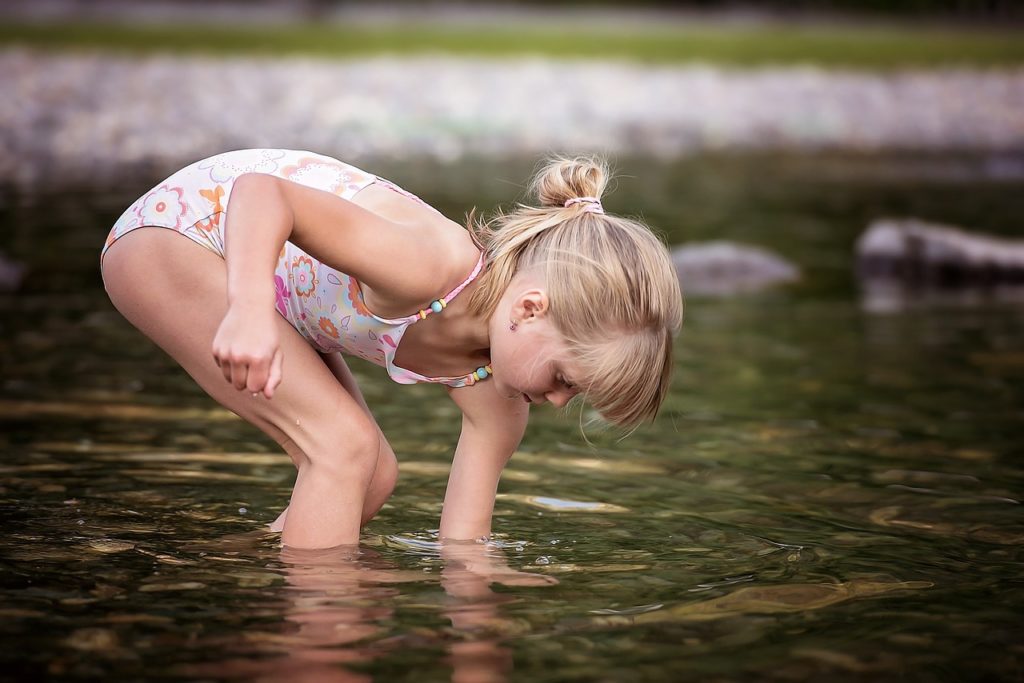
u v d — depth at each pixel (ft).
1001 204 39.01
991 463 13.94
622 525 11.63
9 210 31.14
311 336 11.41
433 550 10.76
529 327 10.26
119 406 15.81
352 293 10.88
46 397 16.15
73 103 47.80
